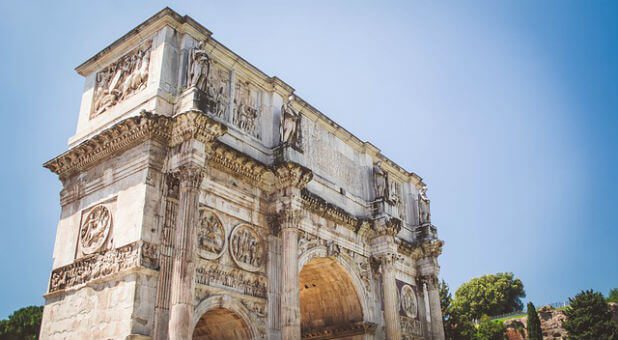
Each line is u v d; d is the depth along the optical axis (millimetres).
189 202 22047
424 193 42250
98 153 25234
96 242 23281
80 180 25969
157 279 21156
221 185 25297
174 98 24625
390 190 40375
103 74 28406
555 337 64438
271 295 25906
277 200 27609
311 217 30328
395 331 32250
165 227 22125
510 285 89938
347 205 34250
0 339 58000
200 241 23234
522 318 67375
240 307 24078
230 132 26969
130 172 23344
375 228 34906
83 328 21688
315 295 34125
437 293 39031
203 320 25406
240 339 24750
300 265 28297
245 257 25500
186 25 26062
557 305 71562
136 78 25750
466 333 63031
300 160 28609
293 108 32031
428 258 39812
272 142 29703
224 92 27734
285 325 25156
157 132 23266
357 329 32031
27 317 60781
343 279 32375
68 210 25828
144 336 19797
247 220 26219
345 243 32531
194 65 24578
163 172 23109
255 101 30062
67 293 23297
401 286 37375
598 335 54312
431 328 38406
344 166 35688
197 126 22922
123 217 22547
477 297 90875
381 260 34250
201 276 22781
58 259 24812
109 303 21031
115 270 21438
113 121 25688
